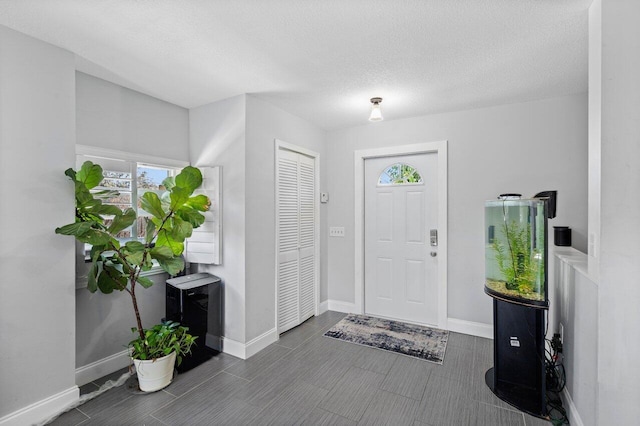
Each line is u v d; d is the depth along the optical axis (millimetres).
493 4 1501
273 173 2961
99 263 2213
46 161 1851
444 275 3160
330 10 1553
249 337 2646
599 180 1377
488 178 2973
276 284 2971
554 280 2264
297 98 2775
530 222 1907
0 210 1672
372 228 3660
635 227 1312
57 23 1665
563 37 1786
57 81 1905
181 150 2973
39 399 1806
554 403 1915
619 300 1325
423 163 3377
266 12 1570
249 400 2010
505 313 2068
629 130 1327
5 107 1694
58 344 1895
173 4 1504
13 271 1718
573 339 1755
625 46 1335
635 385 1300
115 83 2445
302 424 1784
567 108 2676
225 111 2762
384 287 3592
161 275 2777
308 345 2846
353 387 2160
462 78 2352
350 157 3721
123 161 2527
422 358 2574
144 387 2076
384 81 2414
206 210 2561
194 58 2057
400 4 1506
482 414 1868
